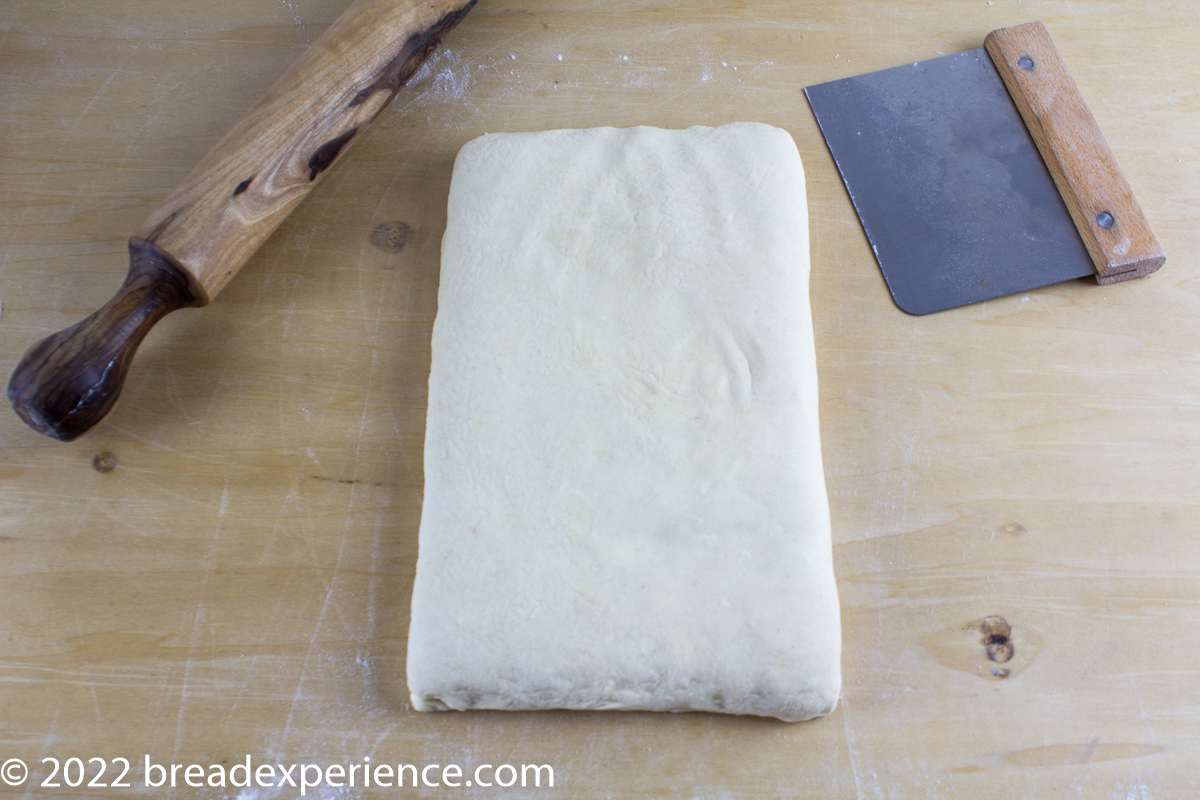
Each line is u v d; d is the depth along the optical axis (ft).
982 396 1.91
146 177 2.07
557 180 1.93
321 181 2.06
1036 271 1.96
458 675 1.68
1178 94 2.11
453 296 1.85
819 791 1.72
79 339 1.72
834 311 1.96
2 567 1.83
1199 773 1.72
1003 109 2.07
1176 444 1.88
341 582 1.82
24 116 2.11
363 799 1.72
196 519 1.86
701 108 2.12
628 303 1.83
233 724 1.75
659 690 1.69
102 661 1.78
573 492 1.74
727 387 1.78
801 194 1.92
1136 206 1.97
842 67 2.15
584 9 2.19
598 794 1.72
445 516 1.74
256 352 1.95
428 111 2.12
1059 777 1.72
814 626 1.69
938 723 1.75
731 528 1.72
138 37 2.18
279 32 2.18
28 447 1.90
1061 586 1.81
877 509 1.85
